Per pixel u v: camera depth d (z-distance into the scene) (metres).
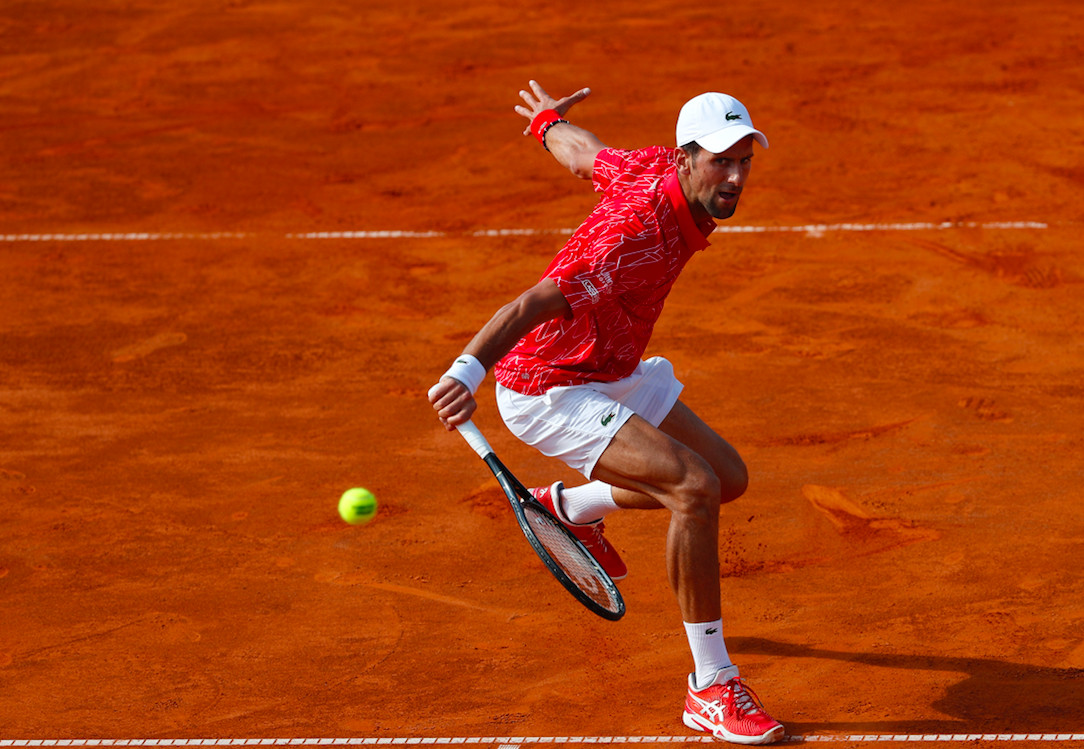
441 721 17.89
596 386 17.88
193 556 22.88
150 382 30.78
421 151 48.22
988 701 17.62
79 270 38.34
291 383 30.50
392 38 63.53
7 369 31.75
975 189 41.59
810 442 26.30
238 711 18.30
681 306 34.06
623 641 19.81
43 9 70.31
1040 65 54.19
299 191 44.56
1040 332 31.42
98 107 55.03
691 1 67.62
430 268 37.72
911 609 20.16
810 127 48.34
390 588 21.62
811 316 33.03
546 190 43.91
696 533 16.72
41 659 19.81
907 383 28.91
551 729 17.61
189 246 40.03
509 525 23.67
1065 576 20.84
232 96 55.84
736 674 17.22
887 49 57.72
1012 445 25.72
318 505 24.62
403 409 28.92
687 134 16.41
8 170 47.66
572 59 58.69
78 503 24.98
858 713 17.53
